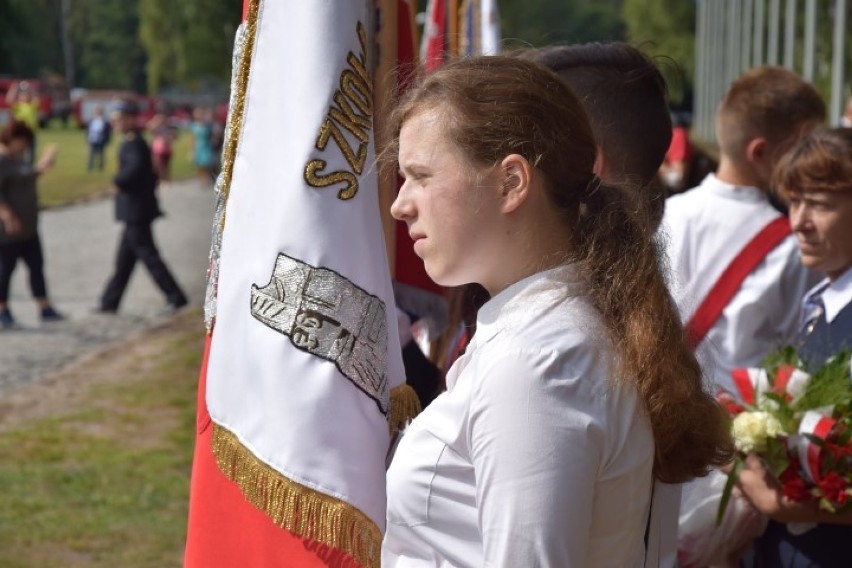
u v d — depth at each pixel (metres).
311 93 2.38
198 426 2.51
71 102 71.50
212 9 74.44
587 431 1.75
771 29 15.28
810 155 3.20
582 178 1.95
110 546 6.21
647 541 2.02
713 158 12.62
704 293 3.82
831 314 3.26
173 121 72.25
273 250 2.35
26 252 12.92
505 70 1.94
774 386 2.94
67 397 9.61
